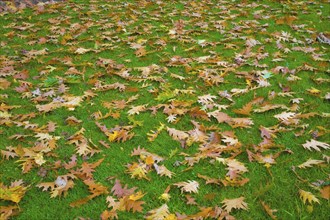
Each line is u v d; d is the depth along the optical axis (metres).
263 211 2.22
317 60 4.26
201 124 3.13
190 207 2.28
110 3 6.85
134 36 5.17
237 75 3.99
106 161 2.70
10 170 2.62
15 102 3.51
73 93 3.67
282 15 5.98
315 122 3.10
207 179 2.46
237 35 5.15
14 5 6.46
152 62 4.39
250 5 6.56
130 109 3.38
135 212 2.24
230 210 2.21
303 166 2.54
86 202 2.32
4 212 2.20
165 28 5.47
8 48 4.77
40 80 3.94
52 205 2.31
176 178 2.53
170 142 2.91
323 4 6.53
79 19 5.97
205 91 3.68
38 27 5.59
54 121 3.21
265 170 2.57
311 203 2.23
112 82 3.90
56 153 2.79
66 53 4.66
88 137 2.98
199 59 4.36
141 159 2.67
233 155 2.67
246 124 3.06
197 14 6.08
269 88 3.71
